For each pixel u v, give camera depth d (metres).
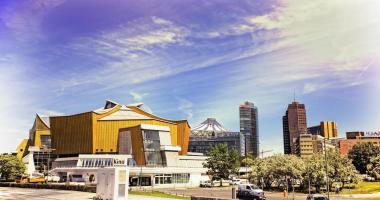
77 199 54.72
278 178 97.62
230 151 127.31
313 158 96.44
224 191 91.56
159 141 144.88
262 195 64.12
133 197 59.97
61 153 169.38
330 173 89.31
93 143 161.12
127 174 49.38
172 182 126.75
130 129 150.25
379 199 69.81
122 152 153.38
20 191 74.56
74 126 168.25
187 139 181.25
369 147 166.62
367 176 145.12
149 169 120.44
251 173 106.31
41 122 196.12
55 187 81.25
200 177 138.25
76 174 127.81
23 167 133.00
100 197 50.56
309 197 61.50
